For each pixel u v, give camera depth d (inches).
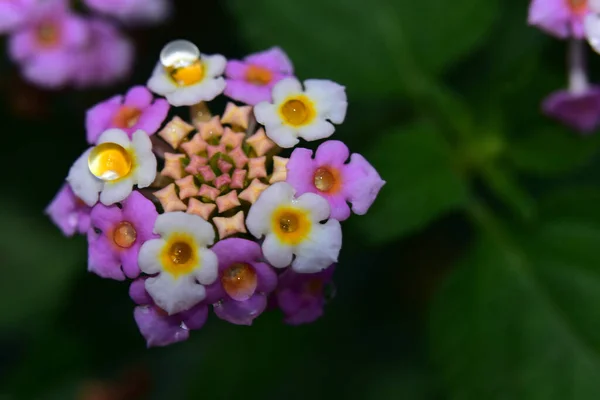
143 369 7.8
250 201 5.7
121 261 5.7
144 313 5.8
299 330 7.3
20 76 7.5
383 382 7.8
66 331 7.7
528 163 7.3
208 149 5.8
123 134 5.8
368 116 7.6
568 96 6.9
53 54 7.3
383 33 7.3
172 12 7.6
